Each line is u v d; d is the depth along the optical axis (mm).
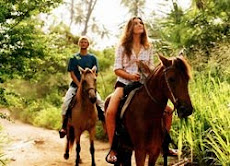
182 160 7160
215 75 9328
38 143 10703
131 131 5051
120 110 5285
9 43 5379
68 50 5953
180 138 6629
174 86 4402
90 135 8055
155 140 4961
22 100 5914
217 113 7109
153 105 4848
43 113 15820
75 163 8008
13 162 8188
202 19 13070
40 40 5645
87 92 7512
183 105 4312
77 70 8188
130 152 5609
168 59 4590
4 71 5520
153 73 4906
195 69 10359
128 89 5285
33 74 5844
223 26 12609
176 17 14000
